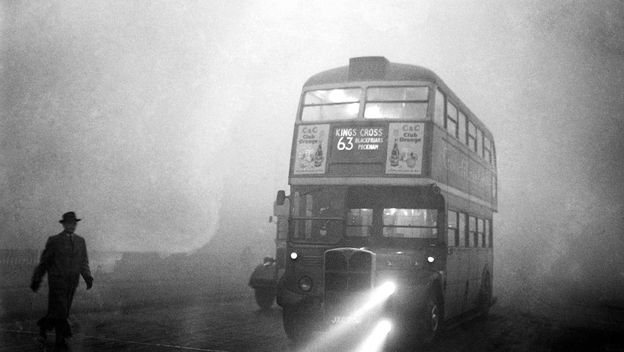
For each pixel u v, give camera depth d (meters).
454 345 9.70
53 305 8.05
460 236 11.18
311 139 9.77
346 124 9.64
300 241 9.40
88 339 8.78
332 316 8.96
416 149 9.26
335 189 9.47
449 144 10.50
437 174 9.49
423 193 9.52
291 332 9.33
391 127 9.45
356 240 9.41
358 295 8.86
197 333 9.96
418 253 9.26
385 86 9.70
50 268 8.13
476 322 13.62
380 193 9.53
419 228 9.50
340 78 10.05
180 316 12.48
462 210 11.46
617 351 9.58
